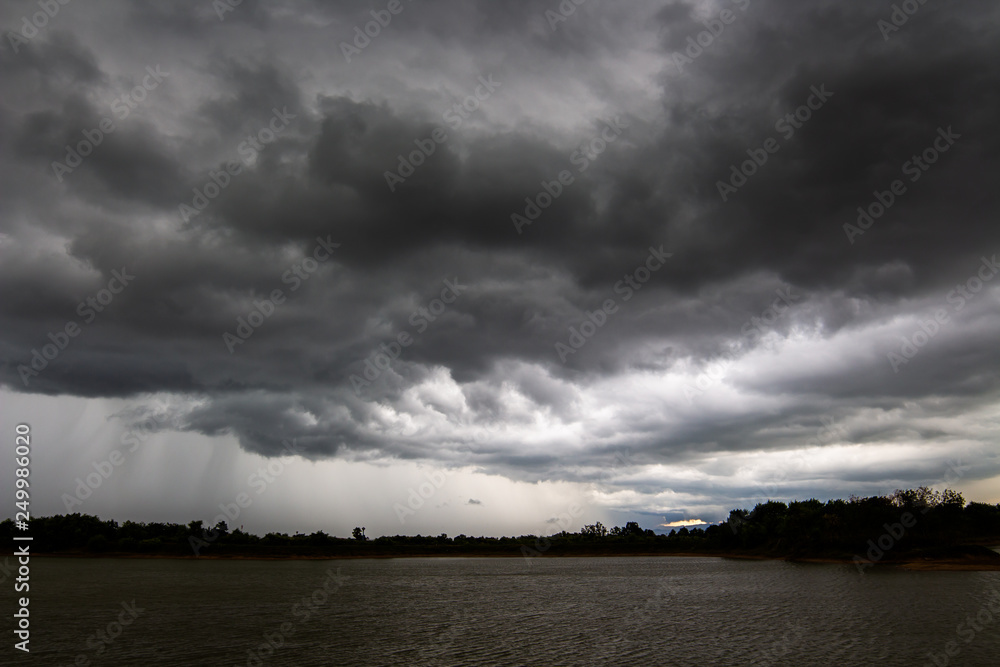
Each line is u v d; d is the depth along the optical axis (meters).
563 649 45.16
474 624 58.31
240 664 40.69
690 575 121.50
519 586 103.00
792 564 144.50
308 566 173.12
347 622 59.69
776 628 52.41
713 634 50.50
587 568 161.88
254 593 87.50
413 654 43.75
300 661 41.53
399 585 105.56
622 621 59.25
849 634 48.41
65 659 42.38
